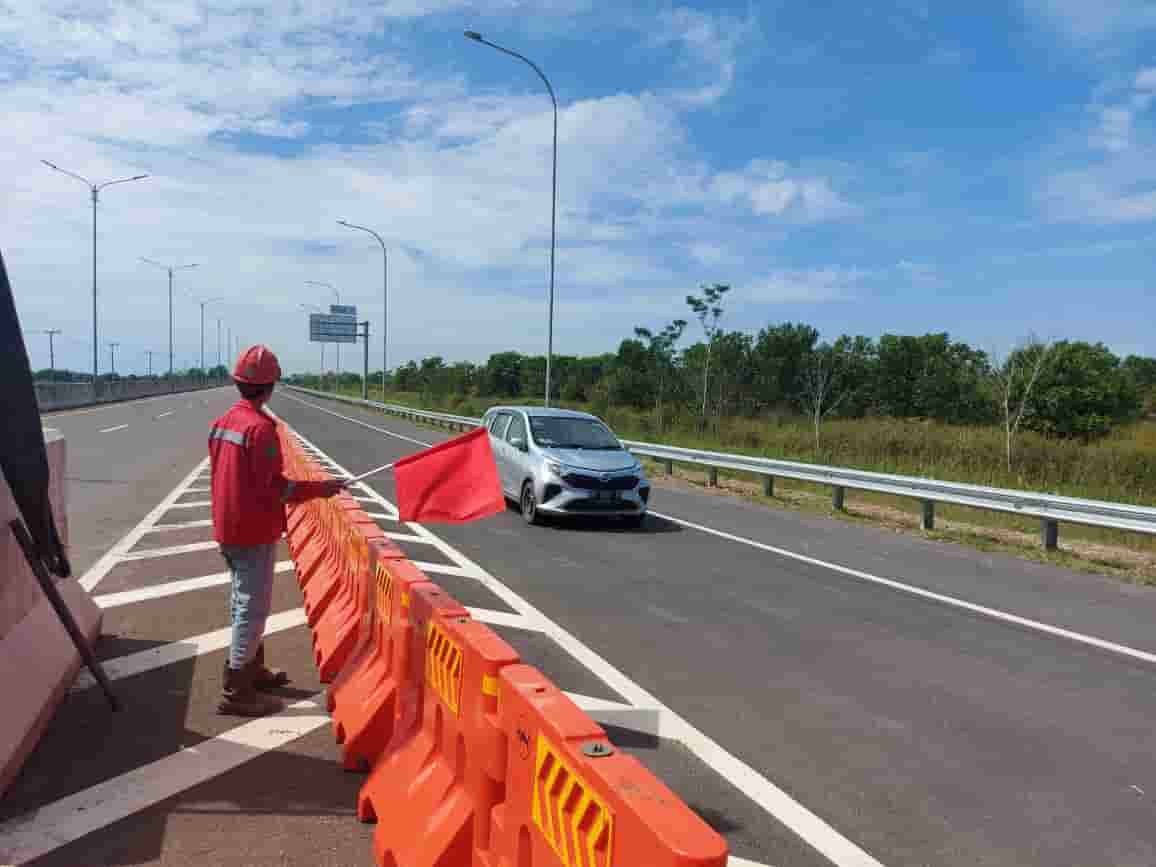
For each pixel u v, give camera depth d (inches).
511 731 93.3
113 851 128.2
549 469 451.8
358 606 195.2
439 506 155.5
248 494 174.4
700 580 334.0
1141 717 199.8
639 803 66.2
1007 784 164.1
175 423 1233.4
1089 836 145.5
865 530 476.1
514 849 91.4
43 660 179.3
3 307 156.7
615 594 305.9
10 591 172.9
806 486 696.4
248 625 179.8
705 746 177.0
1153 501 546.9
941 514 554.6
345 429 1257.4
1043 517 410.9
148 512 449.1
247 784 150.6
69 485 549.0
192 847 129.9
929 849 139.6
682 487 673.6
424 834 109.6
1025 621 284.4
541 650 237.9
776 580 337.7
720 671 225.0
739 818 147.6
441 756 118.7
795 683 217.3
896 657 241.3
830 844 139.9
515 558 367.9
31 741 157.9
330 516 256.7
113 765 156.5
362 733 151.6
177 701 187.5
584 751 76.7
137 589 286.0
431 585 140.2
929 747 180.2
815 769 167.9
